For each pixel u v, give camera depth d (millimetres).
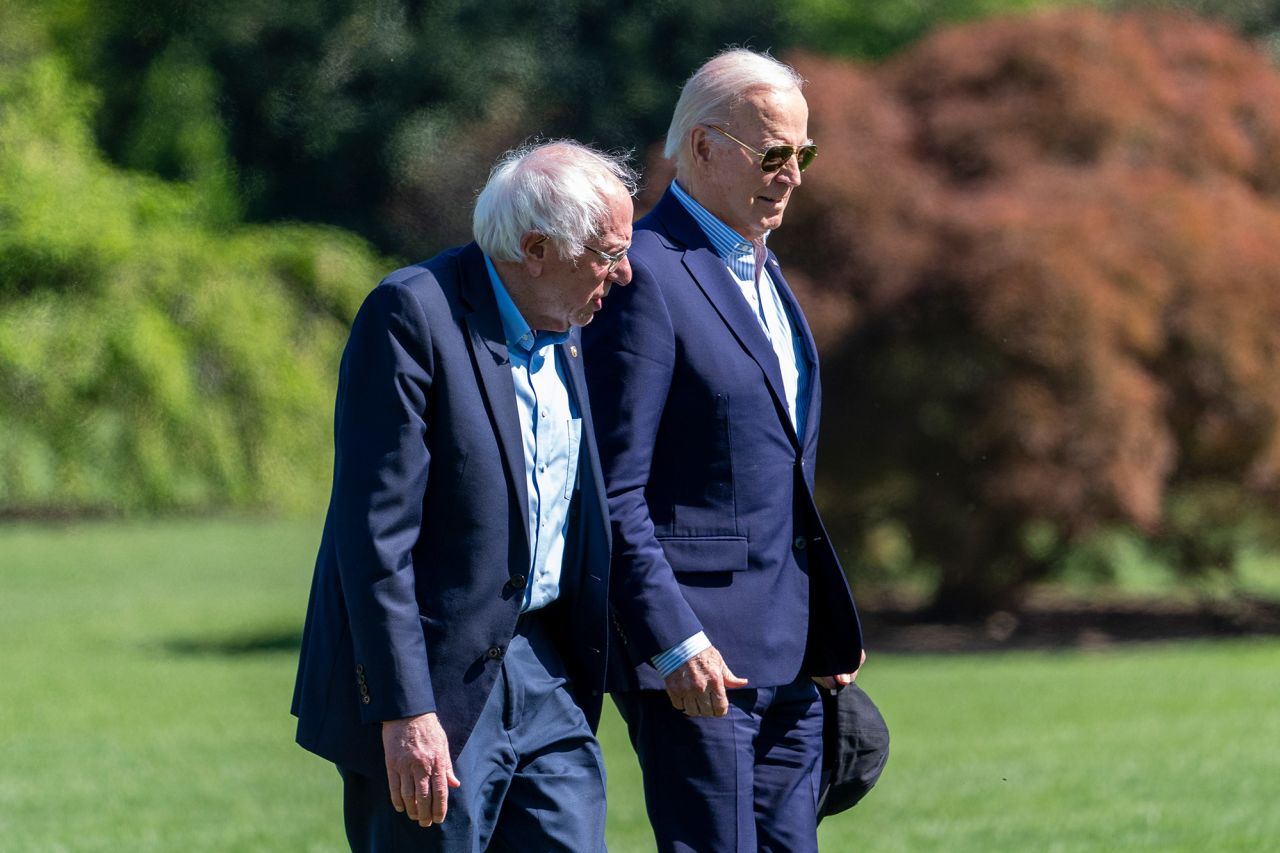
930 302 51469
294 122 116750
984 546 58219
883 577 65125
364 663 11023
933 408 52781
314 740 11508
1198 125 59281
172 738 34531
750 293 14250
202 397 79875
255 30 114938
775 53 113812
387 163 116125
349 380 11391
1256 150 61750
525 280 11852
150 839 23406
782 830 14102
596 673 12375
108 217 83250
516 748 11984
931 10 112125
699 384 13539
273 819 25219
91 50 110812
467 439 11438
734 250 14125
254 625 59312
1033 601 67938
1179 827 23375
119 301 79688
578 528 12328
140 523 103125
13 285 81062
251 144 118000
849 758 14828
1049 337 49969
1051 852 21828
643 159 113938
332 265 85750
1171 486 56969
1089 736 33406
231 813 25812
